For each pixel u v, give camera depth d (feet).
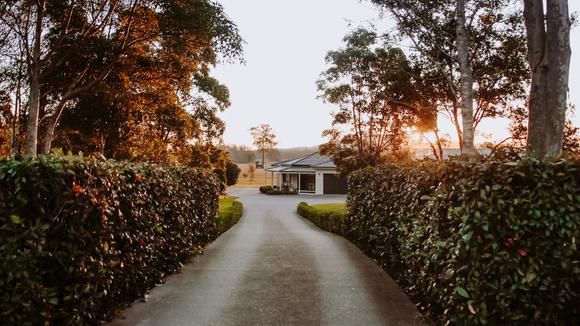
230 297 18.85
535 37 21.07
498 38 47.78
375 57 65.92
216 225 40.70
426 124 57.11
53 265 12.15
